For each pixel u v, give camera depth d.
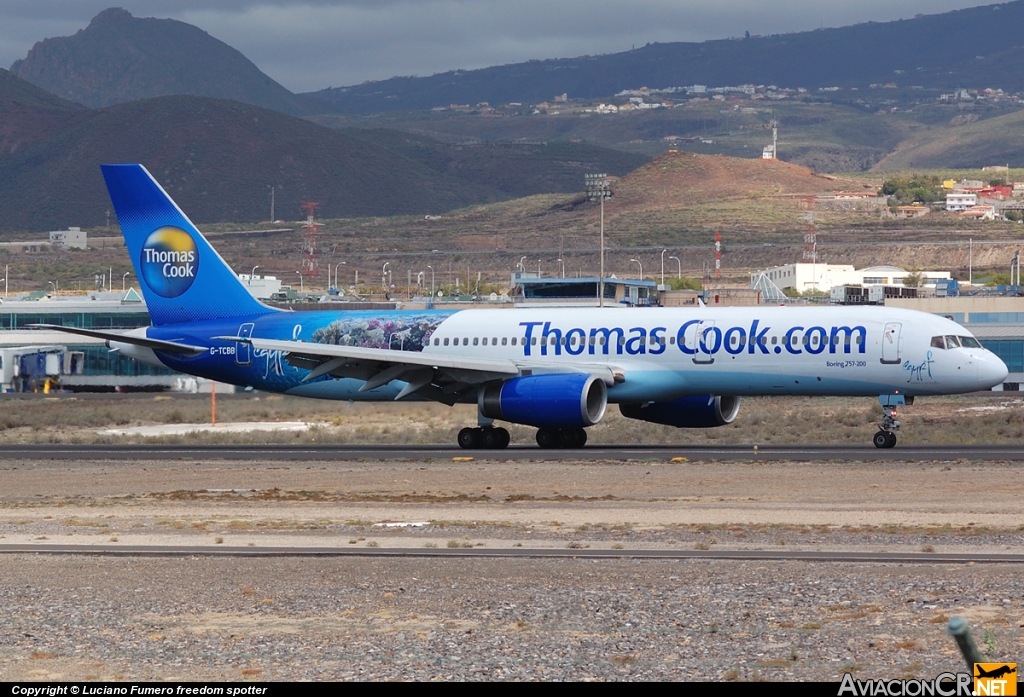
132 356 143.38
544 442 126.31
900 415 174.75
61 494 92.19
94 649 44.44
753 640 44.31
